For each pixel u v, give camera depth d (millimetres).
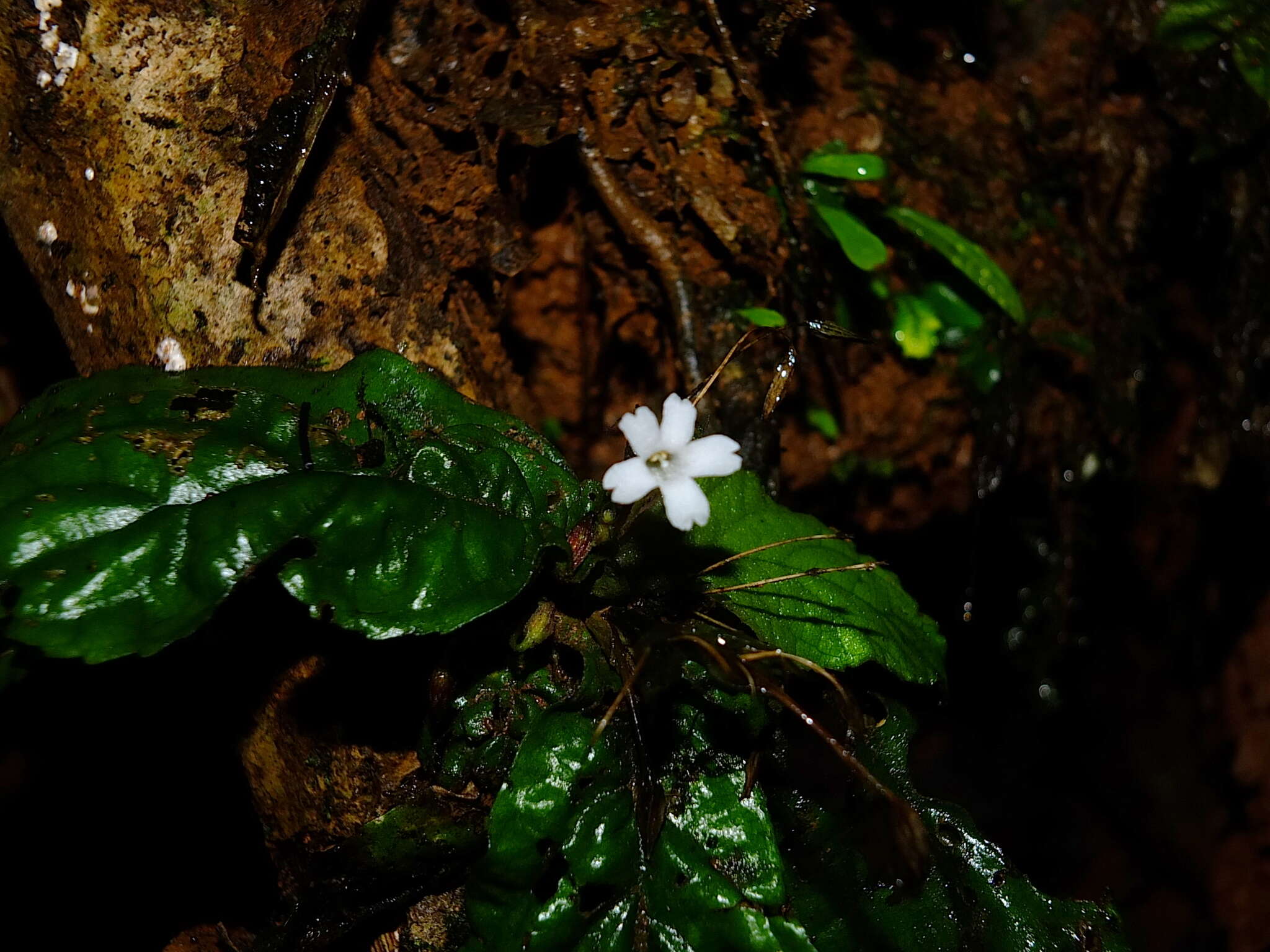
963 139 297
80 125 186
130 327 190
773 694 157
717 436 160
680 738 169
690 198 256
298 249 195
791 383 290
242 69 189
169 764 203
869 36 288
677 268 263
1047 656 355
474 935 163
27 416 169
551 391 299
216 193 188
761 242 262
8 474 155
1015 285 305
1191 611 372
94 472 158
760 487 195
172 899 214
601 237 275
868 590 190
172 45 186
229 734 188
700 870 162
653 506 172
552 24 224
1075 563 346
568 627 172
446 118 219
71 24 184
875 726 190
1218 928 399
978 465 314
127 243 187
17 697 215
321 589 152
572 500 177
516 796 161
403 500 161
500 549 162
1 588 147
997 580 343
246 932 205
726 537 187
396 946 180
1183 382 334
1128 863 402
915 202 292
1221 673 382
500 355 263
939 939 176
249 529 152
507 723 172
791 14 244
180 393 170
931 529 325
